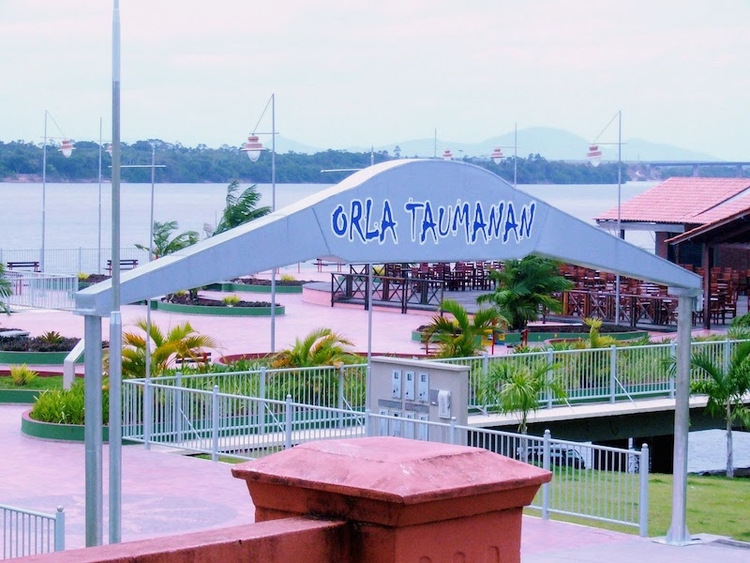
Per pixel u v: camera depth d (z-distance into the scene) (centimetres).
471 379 2241
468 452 307
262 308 4162
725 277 4328
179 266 1042
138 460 1877
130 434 2006
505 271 3384
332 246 1168
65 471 1812
